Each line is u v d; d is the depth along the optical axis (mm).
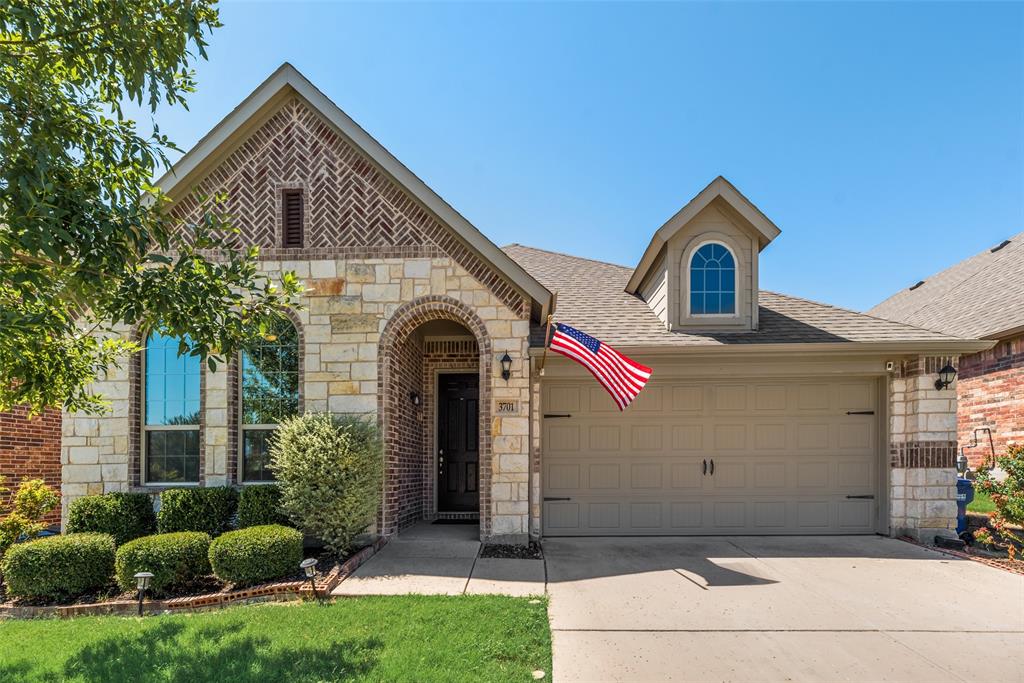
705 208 10211
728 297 10211
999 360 12859
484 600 6270
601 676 4660
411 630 5426
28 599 6809
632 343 9555
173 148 5414
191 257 5301
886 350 9234
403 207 9312
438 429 11781
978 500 12797
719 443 9812
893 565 7812
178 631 5582
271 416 9273
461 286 9172
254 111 9203
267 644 5180
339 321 9203
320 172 9414
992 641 5355
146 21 5125
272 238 9328
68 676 4688
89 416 9078
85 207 4746
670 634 5484
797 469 9789
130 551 6762
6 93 4648
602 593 6637
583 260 14617
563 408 9852
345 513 7785
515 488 8891
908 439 9500
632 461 9805
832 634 5496
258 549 6809
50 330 5129
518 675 4547
